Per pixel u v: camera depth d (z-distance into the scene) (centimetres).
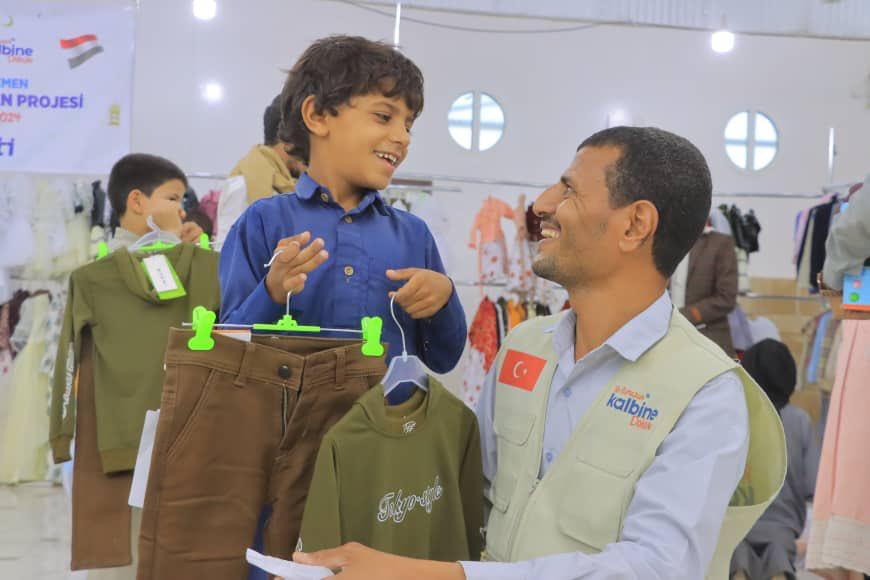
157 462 151
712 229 559
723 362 138
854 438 272
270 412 155
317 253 153
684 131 783
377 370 159
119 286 265
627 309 145
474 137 756
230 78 704
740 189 787
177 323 267
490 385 170
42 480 532
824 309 597
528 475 150
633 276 144
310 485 152
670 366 139
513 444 154
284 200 178
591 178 141
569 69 772
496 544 152
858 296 253
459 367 682
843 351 281
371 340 160
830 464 280
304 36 717
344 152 173
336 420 158
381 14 734
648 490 129
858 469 271
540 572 121
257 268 175
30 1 382
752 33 422
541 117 768
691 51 784
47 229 529
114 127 389
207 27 700
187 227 331
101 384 262
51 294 536
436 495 156
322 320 175
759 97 791
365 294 177
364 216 181
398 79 171
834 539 276
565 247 144
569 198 143
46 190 530
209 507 153
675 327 145
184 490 152
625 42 777
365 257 178
